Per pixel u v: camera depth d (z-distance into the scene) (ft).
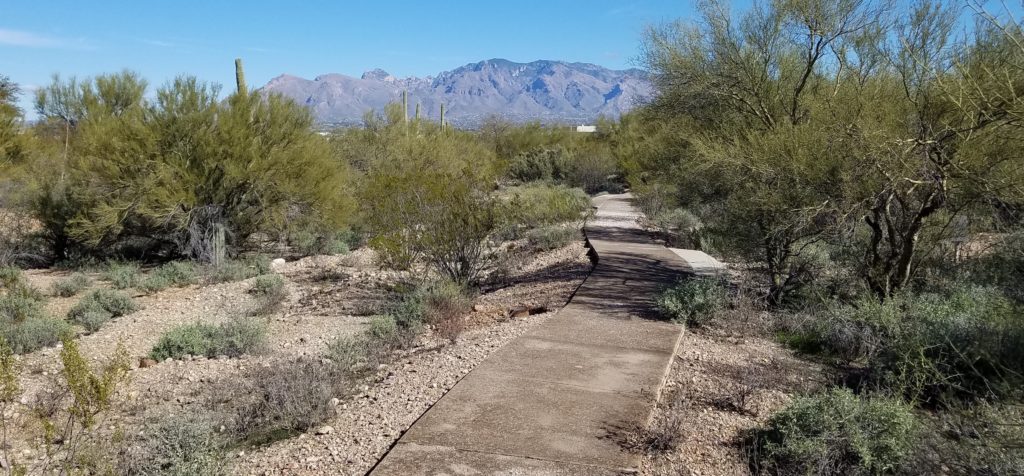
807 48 37.63
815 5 35.04
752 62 40.34
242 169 54.65
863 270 30.35
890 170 26.55
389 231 41.73
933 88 25.70
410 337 28.96
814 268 32.40
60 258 59.47
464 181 42.63
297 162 57.88
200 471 15.49
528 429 17.06
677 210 67.31
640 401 19.10
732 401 19.43
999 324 19.48
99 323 35.70
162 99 54.08
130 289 47.57
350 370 24.50
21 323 33.12
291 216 59.88
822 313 27.50
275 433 18.66
